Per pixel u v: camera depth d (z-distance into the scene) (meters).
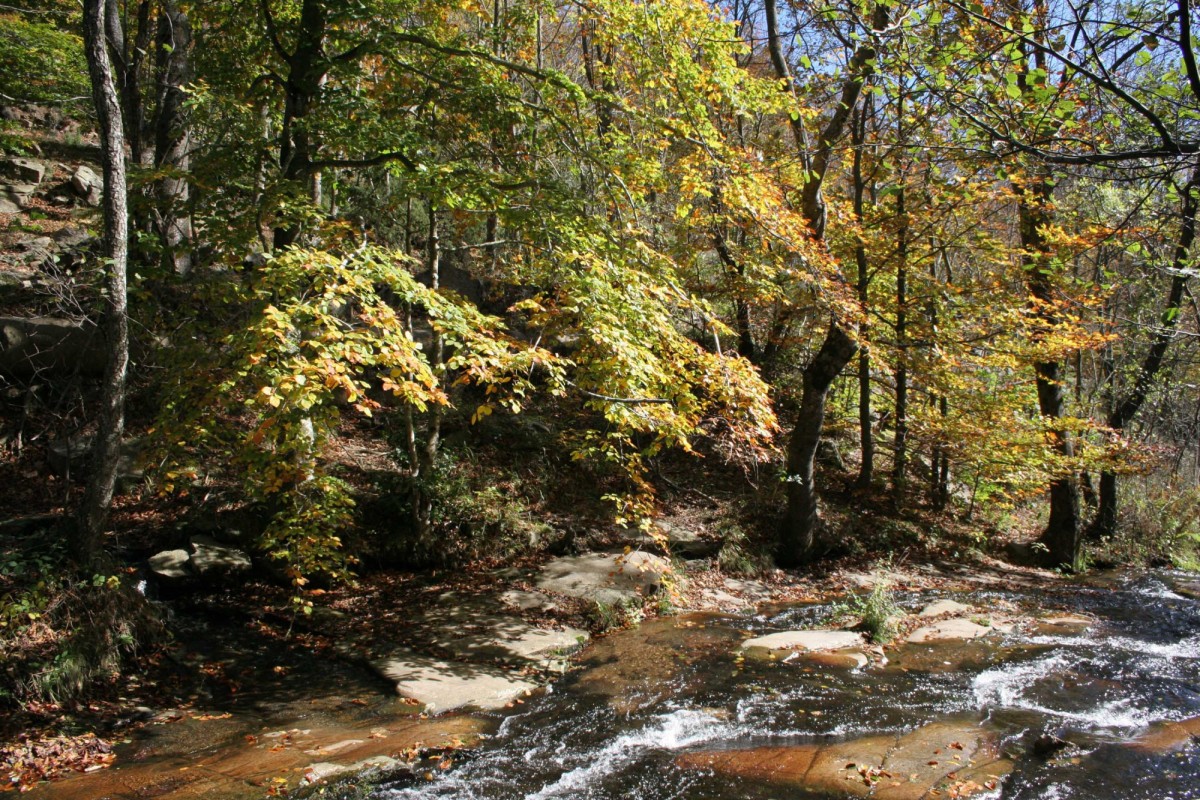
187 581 9.04
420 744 6.11
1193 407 21.14
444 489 10.96
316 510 8.11
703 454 14.53
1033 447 13.28
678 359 7.50
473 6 11.95
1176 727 6.25
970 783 5.26
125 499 10.19
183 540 9.64
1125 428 18.00
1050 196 11.69
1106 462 13.52
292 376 4.89
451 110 10.09
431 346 11.08
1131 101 3.24
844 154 12.57
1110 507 15.74
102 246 9.66
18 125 16.28
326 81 11.29
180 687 7.31
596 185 9.90
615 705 6.93
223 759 5.88
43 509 9.62
